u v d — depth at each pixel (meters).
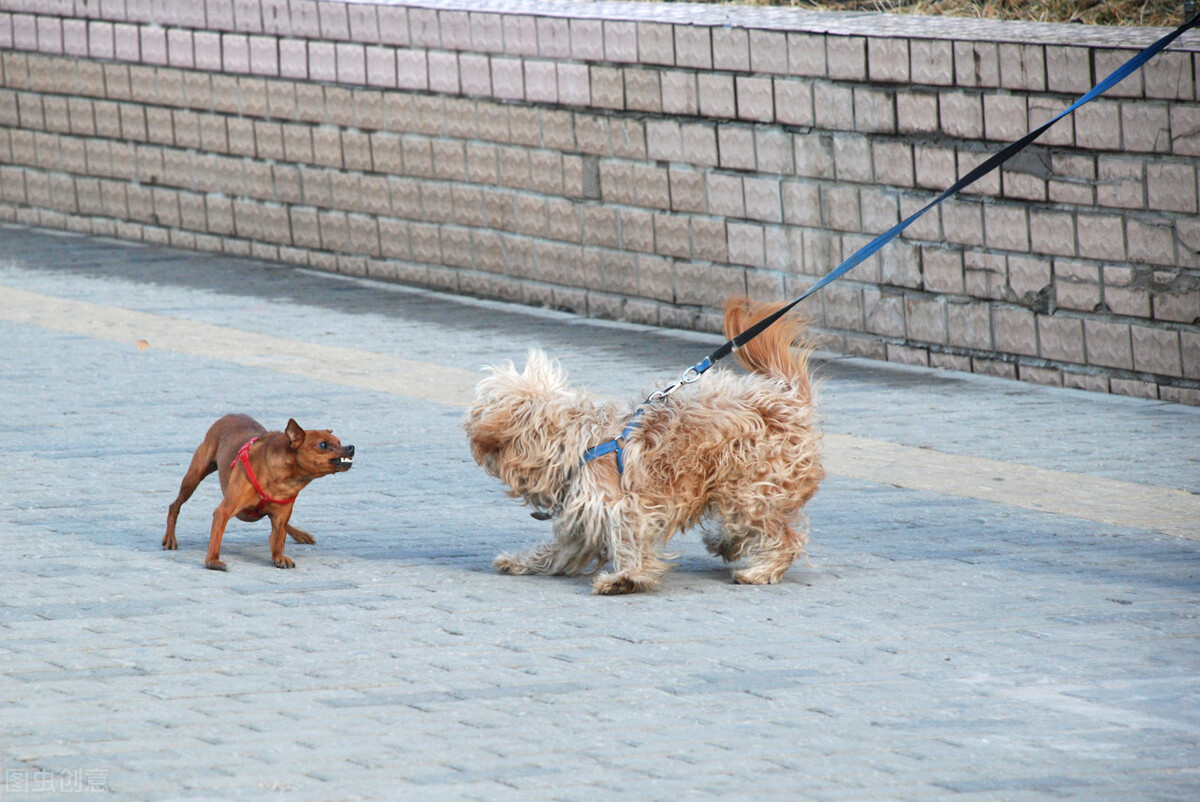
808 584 9.18
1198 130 13.98
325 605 8.67
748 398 9.12
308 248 21.88
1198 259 14.13
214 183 22.81
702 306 17.84
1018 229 15.30
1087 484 11.53
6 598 8.70
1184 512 10.74
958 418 13.84
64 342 16.67
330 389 14.68
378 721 6.84
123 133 23.78
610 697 7.17
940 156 15.71
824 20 17.19
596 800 5.96
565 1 19.80
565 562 9.37
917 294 16.17
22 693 7.19
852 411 14.13
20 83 25.00
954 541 10.09
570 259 19.00
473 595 8.92
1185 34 15.05
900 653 7.84
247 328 17.72
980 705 7.07
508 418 8.99
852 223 16.48
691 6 18.94
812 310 17.02
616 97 18.16
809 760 6.39
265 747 6.52
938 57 15.54
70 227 24.89
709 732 6.72
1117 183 14.57
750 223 17.30
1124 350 14.76
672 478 8.96
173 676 7.44
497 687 7.31
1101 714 6.96
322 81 21.12
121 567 9.36
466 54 19.53
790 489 9.17
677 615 8.55
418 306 19.42
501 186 19.53
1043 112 14.92
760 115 17.00
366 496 11.24
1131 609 8.58
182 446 12.46
